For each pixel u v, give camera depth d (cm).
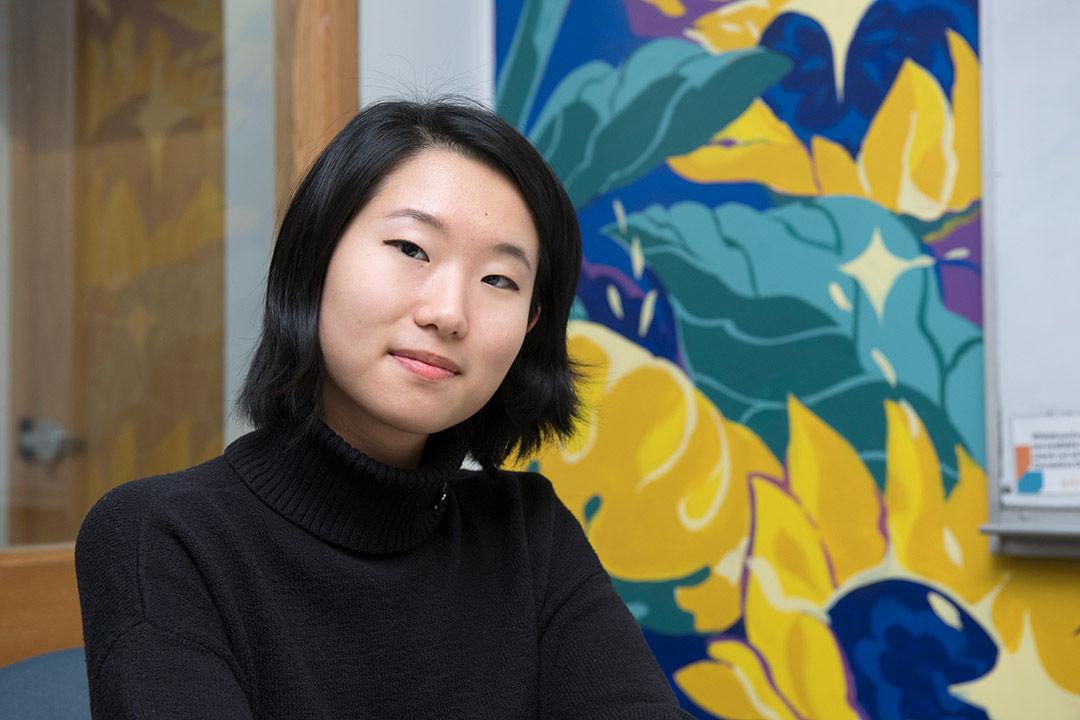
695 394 161
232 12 156
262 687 61
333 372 63
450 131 63
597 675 72
